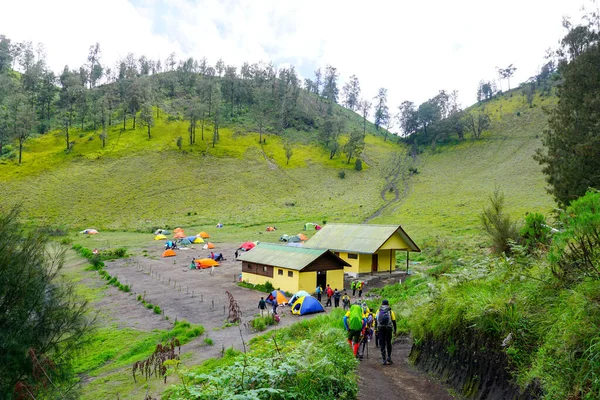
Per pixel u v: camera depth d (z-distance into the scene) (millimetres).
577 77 25625
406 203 84875
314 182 107562
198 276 39406
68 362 11086
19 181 85750
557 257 6066
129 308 27875
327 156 129625
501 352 6074
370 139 163375
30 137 110500
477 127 149375
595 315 4691
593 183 22594
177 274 40281
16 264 10422
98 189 87188
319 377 6465
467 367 6840
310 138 145125
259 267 35125
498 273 7984
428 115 161250
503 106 170625
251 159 116562
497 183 92562
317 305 25797
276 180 105062
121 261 47125
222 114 150500
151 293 32156
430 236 51094
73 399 10656
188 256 50656
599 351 4191
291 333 16281
